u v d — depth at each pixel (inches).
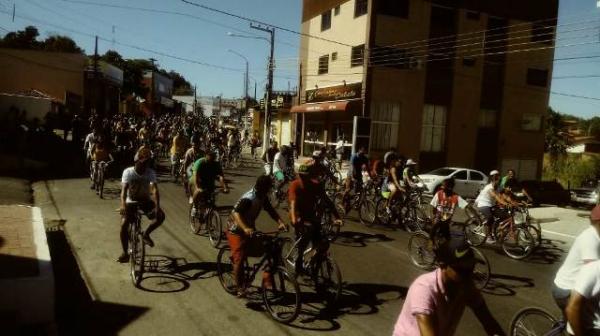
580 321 127.6
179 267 291.1
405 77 1064.8
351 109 1047.0
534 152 1247.5
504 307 253.1
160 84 3164.4
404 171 466.6
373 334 209.3
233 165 1008.9
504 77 1182.9
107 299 237.0
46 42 2539.4
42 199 495.5
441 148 1130.0
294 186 253.8
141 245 253.8
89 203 481.4
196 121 1977.1
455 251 104.3
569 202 949.2
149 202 274.7
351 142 1087.0
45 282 205.6
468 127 1149.7
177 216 442.6
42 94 1307.8
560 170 1743.4
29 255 239.3
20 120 896.3
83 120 1005.2
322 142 1214.3
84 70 1542.8
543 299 268.1
